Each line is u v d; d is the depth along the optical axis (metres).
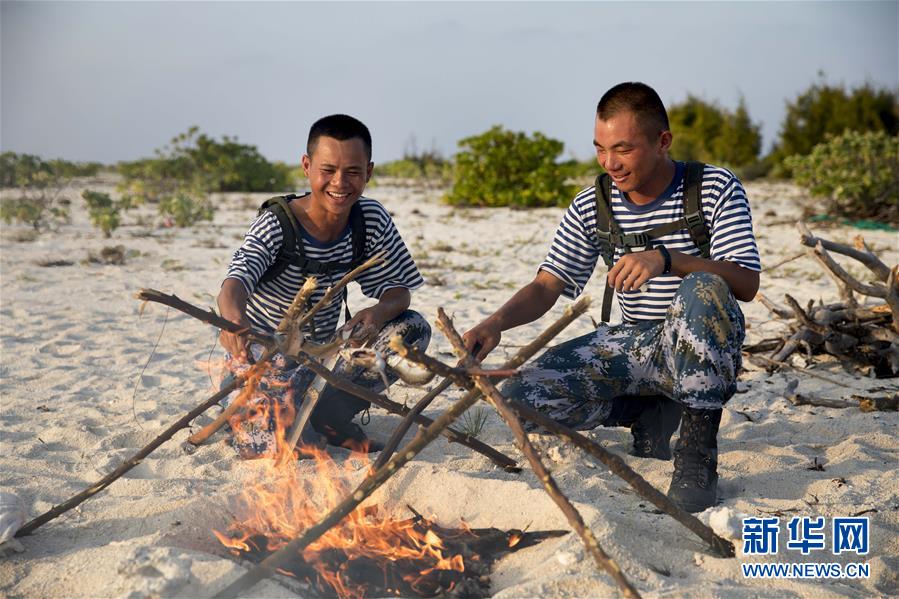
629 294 3.64
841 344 5.46
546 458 3.79
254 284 3.55
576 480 3.48
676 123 32.72
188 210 14.52
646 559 2.84
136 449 3.95
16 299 7.94
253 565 2.77
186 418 3.15
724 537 2.87
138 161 24.59
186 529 2.97
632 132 3.31
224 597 2.50
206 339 6.49
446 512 3.24
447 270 10.14
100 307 7.66
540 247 12.20
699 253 3.50
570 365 3.65
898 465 3.75
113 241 12.41
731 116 31.33
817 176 15.24
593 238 3.76
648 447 3.83
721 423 4.44
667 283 3.55
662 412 3.78
